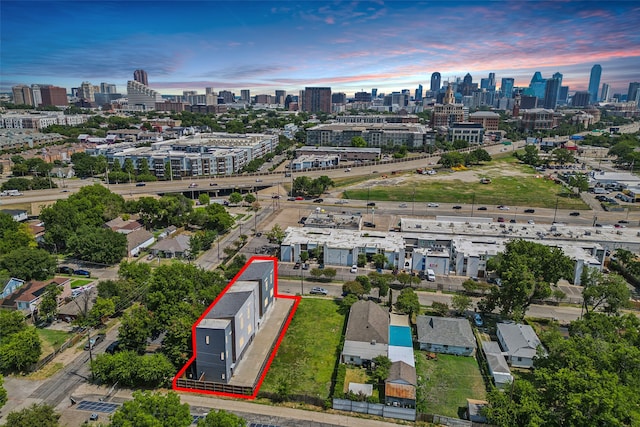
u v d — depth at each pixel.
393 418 75.62
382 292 116.12
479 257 134.50
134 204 184.50
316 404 78.31
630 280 133.88
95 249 137.62
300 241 147.75
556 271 110.19
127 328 90.50
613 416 59.97
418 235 157.00
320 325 105.25
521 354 90.06
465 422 73.12
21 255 119.88
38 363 87.88
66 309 107.00
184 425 61.25
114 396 79.38
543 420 65.88
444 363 91.19
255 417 74.62
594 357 74.06
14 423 64.19
